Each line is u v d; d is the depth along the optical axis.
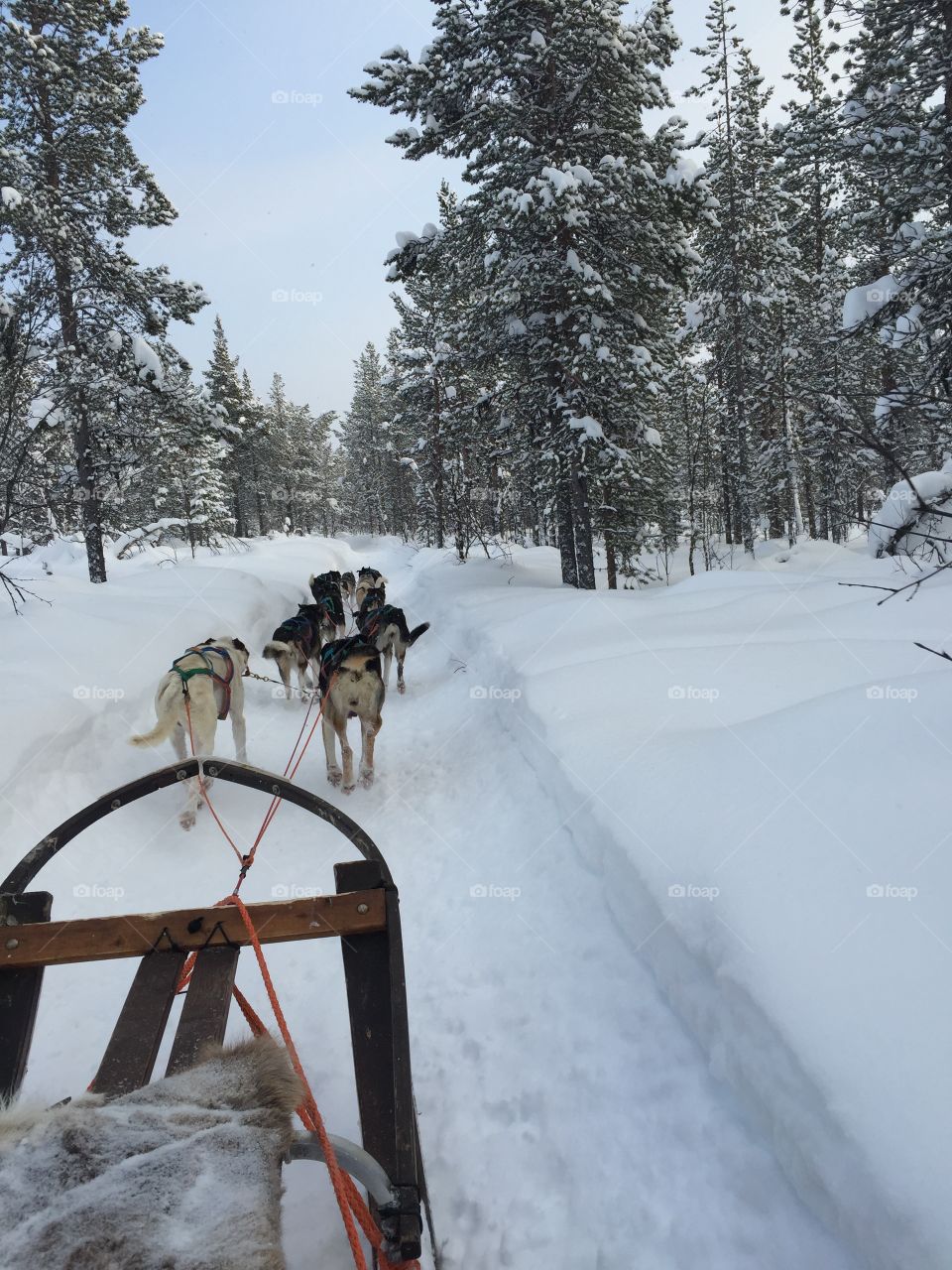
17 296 9.77
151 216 16.38
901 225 12.88
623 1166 2.48
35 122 15.33
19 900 2.42
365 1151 1.64
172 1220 1.17
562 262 13.77
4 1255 1.06
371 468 64.44
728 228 25.28
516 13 13.17
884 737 3.51
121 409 15.73
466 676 9.69
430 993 3.58
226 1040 3.22
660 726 5.11
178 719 5.31
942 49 11.73
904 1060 2.01
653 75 13.76
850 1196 1.87
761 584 10.74
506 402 15.94
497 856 4.78
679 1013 2.96
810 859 2.91
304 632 9.97
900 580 8.84
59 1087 3.03
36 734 5.39
